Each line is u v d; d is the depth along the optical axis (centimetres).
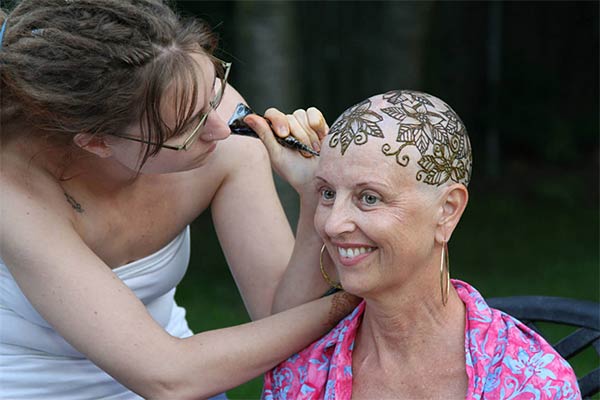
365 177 195
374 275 203
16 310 252
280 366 239
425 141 197
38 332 254
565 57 1161
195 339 231
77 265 227
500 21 1141
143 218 260
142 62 206
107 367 227
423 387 214
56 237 229
